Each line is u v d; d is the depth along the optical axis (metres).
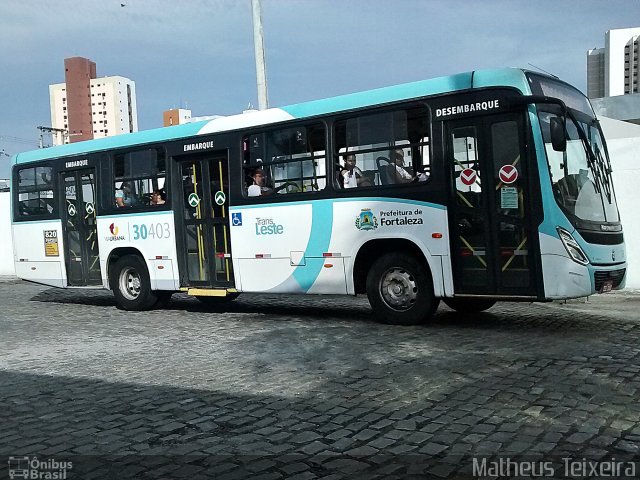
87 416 5.06
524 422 4.46
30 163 12.84
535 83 7.55
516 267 7.47
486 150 7.64
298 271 9.23
